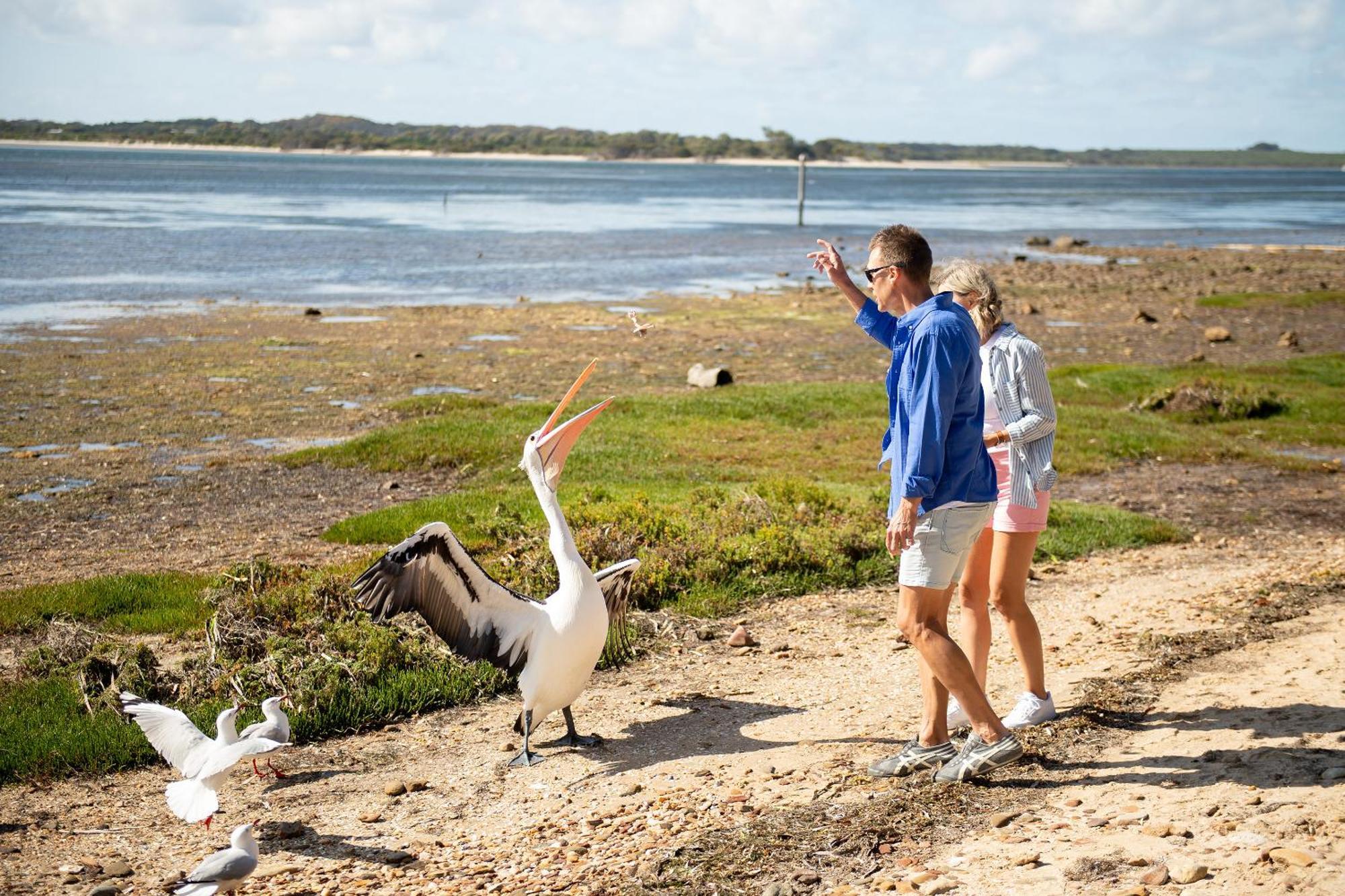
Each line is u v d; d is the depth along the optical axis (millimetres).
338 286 36562
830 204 104562
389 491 13570
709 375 21047
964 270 5730
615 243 56469
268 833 5488
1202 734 5566
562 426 6445
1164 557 10688
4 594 9484
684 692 7328
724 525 10680
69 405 18422
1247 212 99688
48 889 4918
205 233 54781
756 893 4457
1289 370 21938
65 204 74438
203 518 12461
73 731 6637
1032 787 5160
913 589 5047
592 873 4773
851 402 18406
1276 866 4102
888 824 4891
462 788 5984
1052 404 5594
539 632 6109
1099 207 106938
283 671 7160
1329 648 6965
